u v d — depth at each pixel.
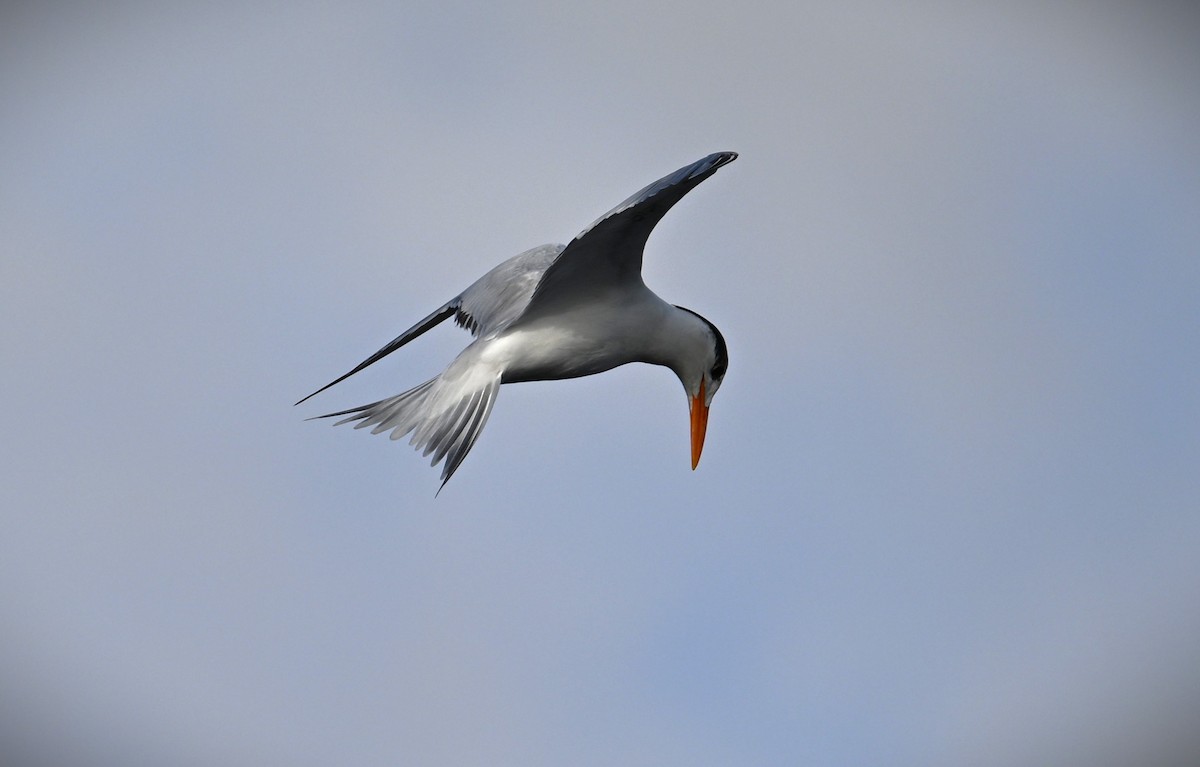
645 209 10.04
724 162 9.07
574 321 11.15
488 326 12.36
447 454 10.53
